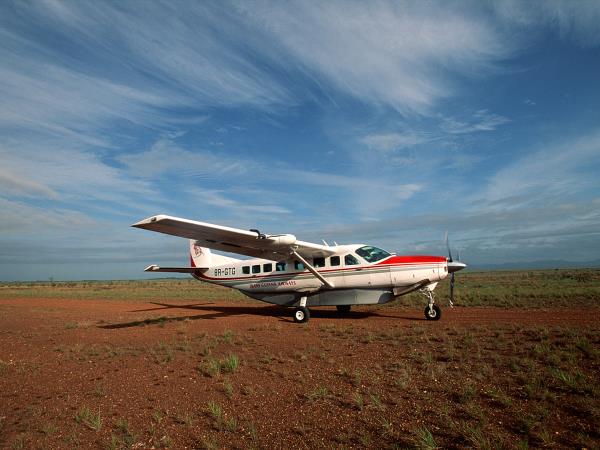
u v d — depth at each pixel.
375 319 13.10
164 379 6.65
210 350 8.48
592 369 5.60
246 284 16.22
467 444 3.82
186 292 34.00
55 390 6.40
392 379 5.82
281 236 12.90
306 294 14.70
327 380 6.02
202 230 11.95
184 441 4.43
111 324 13.75
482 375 5.66
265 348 8.56
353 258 13.98
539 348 6.75
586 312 12.24
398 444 3.95
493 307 14.91
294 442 4.20
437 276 12.74
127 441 4.43
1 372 7.52
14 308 21.28
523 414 4.32
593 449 3.52
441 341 8.23
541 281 32.34
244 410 5.14
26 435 4.79
